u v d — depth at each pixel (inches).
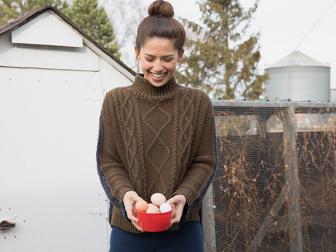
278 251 122.3
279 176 122.6
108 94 67.3
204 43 561.6
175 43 61.9
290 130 124.6
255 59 564.4
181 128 65.1
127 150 64.4
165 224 55.9
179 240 65.4
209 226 104.7
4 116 109.1
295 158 126.2
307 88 384.2
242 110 112.7
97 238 122.6
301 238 129.0
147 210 55.8
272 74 406.3
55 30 114.3
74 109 118.9
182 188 62.4
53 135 115.7
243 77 559.5
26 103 112.1
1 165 108.6
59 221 116.6
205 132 68.0
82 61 120.1
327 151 138.4
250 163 115.1
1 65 108.5
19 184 110.9
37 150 113.5
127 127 64.6
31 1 628.1
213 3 573.6
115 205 62.1
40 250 113.8
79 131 119.8
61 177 117.0
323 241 136.5
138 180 63.4
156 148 64.2
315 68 384.2
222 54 561.0
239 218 112.9
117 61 123.6
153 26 61.4
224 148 108.7
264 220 119.0
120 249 65.8
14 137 110.3
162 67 61.7
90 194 121.5
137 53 66.1
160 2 64.6
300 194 129.3
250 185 115.2
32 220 112.7
